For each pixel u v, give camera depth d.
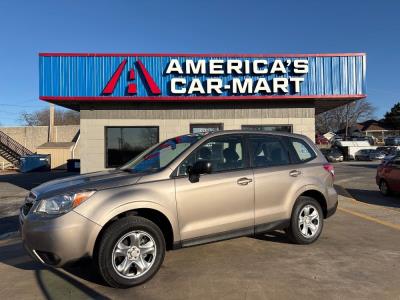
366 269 5.15
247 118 12.89
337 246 6.23
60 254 4.37
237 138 5.83
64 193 4.56
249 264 5.38
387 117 98.25
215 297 4.32
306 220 6.25
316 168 6.43
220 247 6.20
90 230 4.45
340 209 9.87
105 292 4.53
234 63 12.33
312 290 4.47
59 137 42.75
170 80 12.32
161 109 12.80
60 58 12.20
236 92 12.35
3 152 43.00
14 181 20.23
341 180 19.73
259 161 5.89
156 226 4.81
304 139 6.63
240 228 5.50
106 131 12.77
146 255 4.77
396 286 4.57
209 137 5.57
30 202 4.82
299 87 12.44
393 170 12.86
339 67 12.59
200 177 5.25
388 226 7.77
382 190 13.49
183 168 5.21
